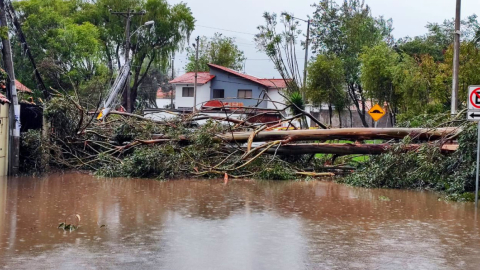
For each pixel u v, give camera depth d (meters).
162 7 55.50
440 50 47.91
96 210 11.80
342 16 47.88
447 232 10.09
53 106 19.92
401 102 36.75
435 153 16.55
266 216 11.48
